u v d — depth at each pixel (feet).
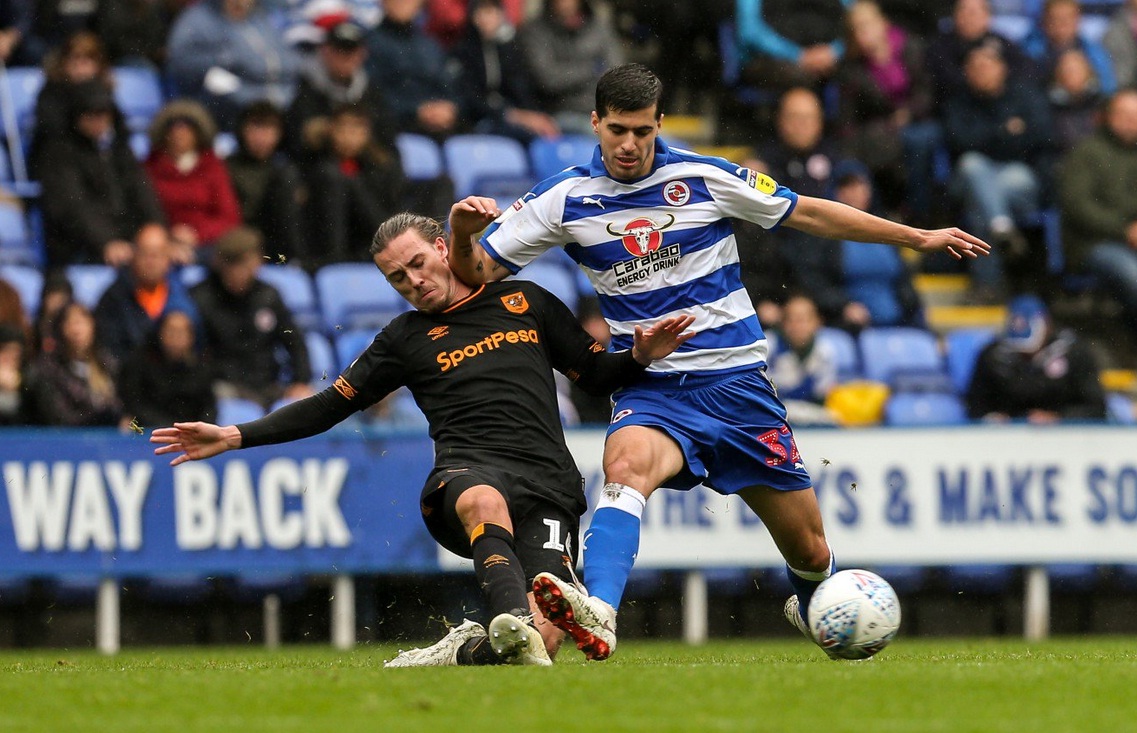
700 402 56.03
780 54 142.41
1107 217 135.54
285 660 69.31
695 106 148.15
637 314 56.39
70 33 134.62
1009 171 138.31
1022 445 106.73
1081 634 118.32
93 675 51.08
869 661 55.06
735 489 57.26
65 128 118.83
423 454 103.04
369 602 108.78
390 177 123.13
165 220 120.37
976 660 57.52
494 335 55.36
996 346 119.75
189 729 34.42
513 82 137.18
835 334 123.44
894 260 127.44
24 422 104.88
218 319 109.40
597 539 52.85
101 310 108.06
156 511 100.78
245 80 132.57
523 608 49.01
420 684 42.73
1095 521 107.14
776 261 124.26
